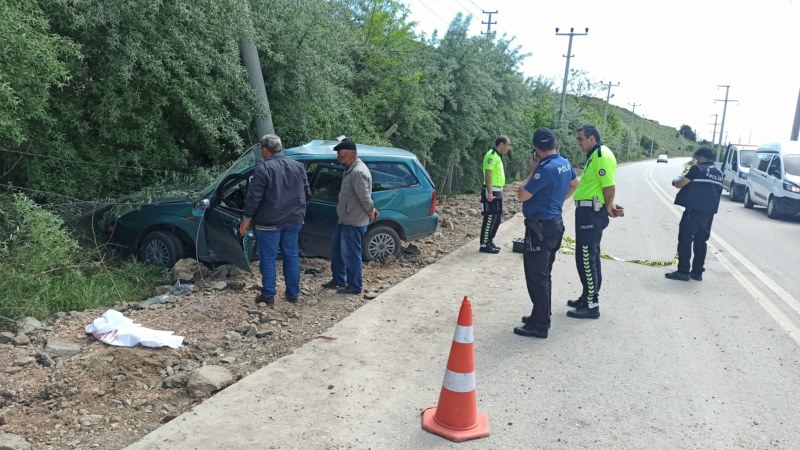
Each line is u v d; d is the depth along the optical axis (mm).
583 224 5465
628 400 3865
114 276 6137
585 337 5062
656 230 11578
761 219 14688
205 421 3371
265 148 5508
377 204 7387
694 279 7340
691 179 7074
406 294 6164
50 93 6531
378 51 13734
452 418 3338
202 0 7207
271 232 5430
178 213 6539
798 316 5910
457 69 17594
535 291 4926
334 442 3209
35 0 5688
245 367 4270
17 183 6566
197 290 5953
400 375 4113
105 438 3256
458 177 21672
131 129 7426
